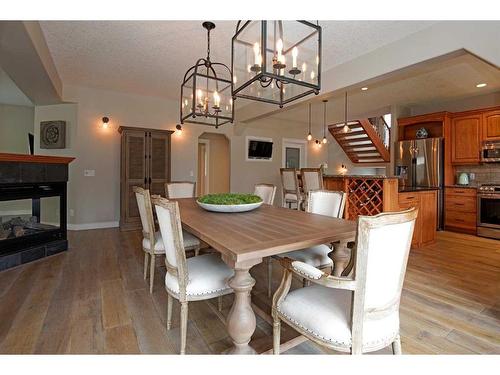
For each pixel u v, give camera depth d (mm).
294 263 1334
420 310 2094
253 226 1799
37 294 2322
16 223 3182
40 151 4883
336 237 1562
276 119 7141
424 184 5262
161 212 1641
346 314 1199
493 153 4543
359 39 2980
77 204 4785
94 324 1879
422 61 2752
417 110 5844
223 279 1658
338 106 5918
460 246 3916
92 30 2900
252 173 6918
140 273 2830
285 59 2264
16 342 1662
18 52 2824
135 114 5227
